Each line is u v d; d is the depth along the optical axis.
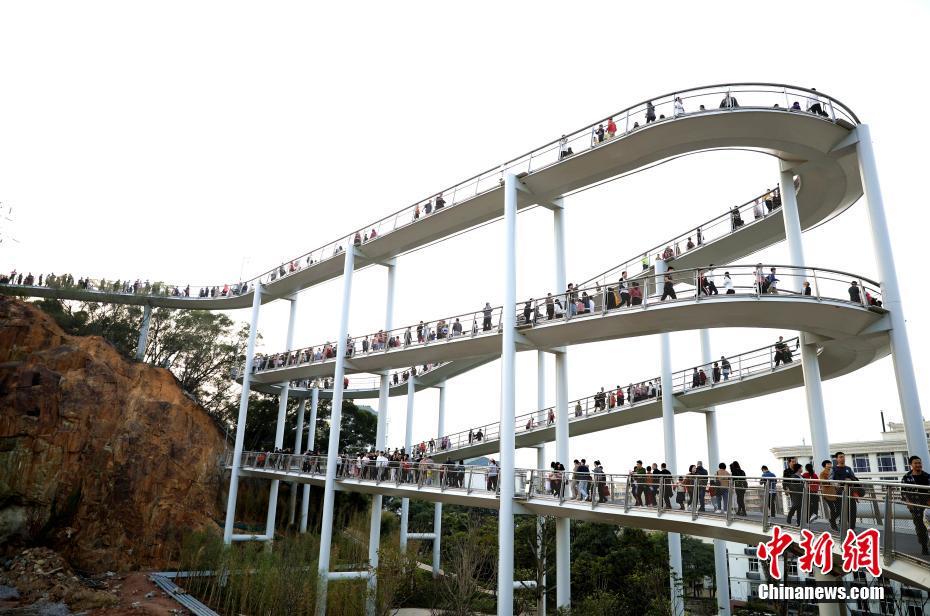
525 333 20.17
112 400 30.95
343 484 25.58
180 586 25.89
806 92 17.25
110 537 28.36
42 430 27.67
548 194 22.38
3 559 24.58
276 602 21.97
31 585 23.05
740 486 12.81
